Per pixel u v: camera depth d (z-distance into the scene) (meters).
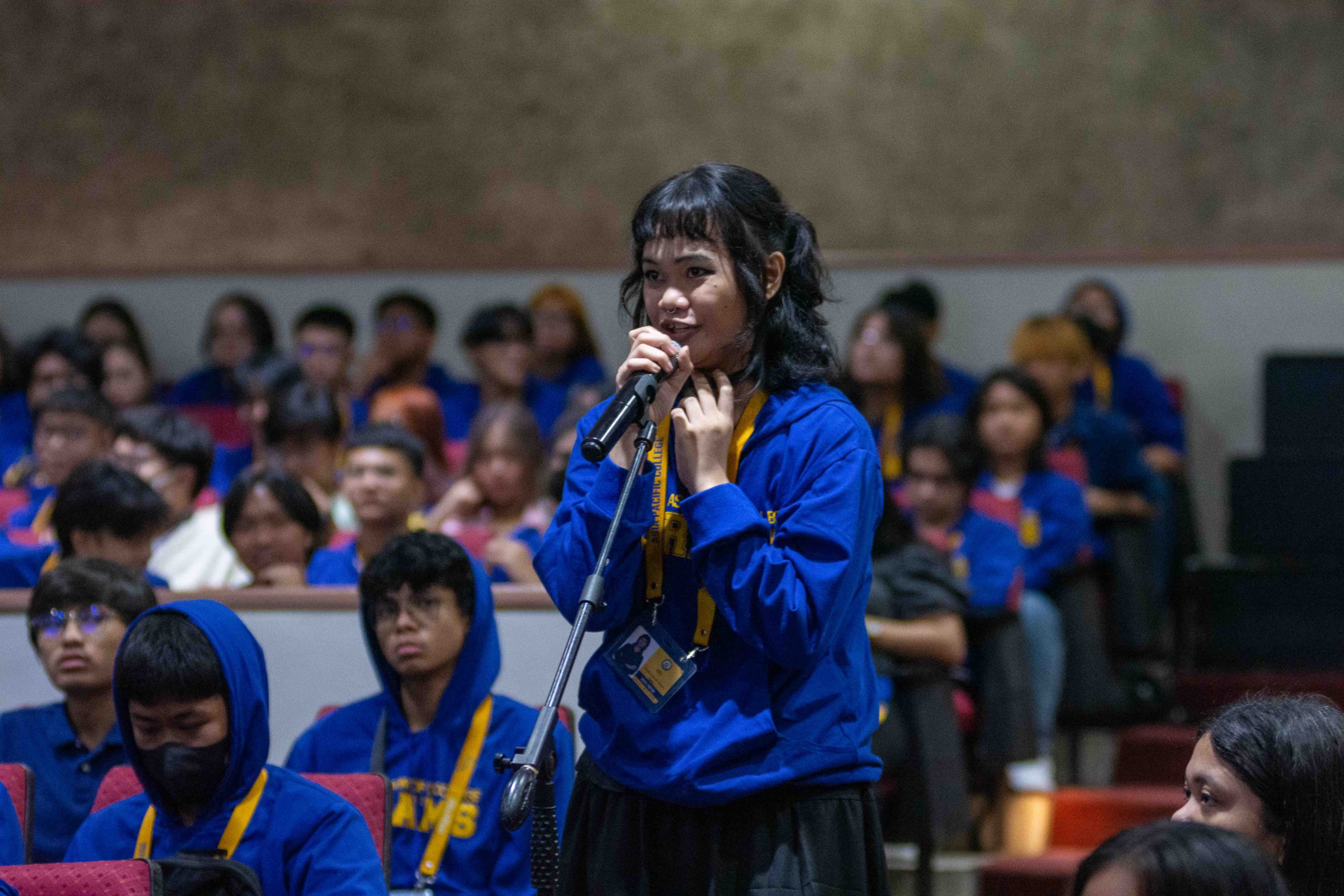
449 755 6.83
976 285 16.42
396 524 9.55
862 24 16.98
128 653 5.38
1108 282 16.12
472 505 10.60
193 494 10.26
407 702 6.97
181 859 5.05
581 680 4.55
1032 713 9.75
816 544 4.31
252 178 18.03
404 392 12.53
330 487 11.29
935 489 10.20
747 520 4.28
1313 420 14.23
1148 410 14.23
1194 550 13.42
